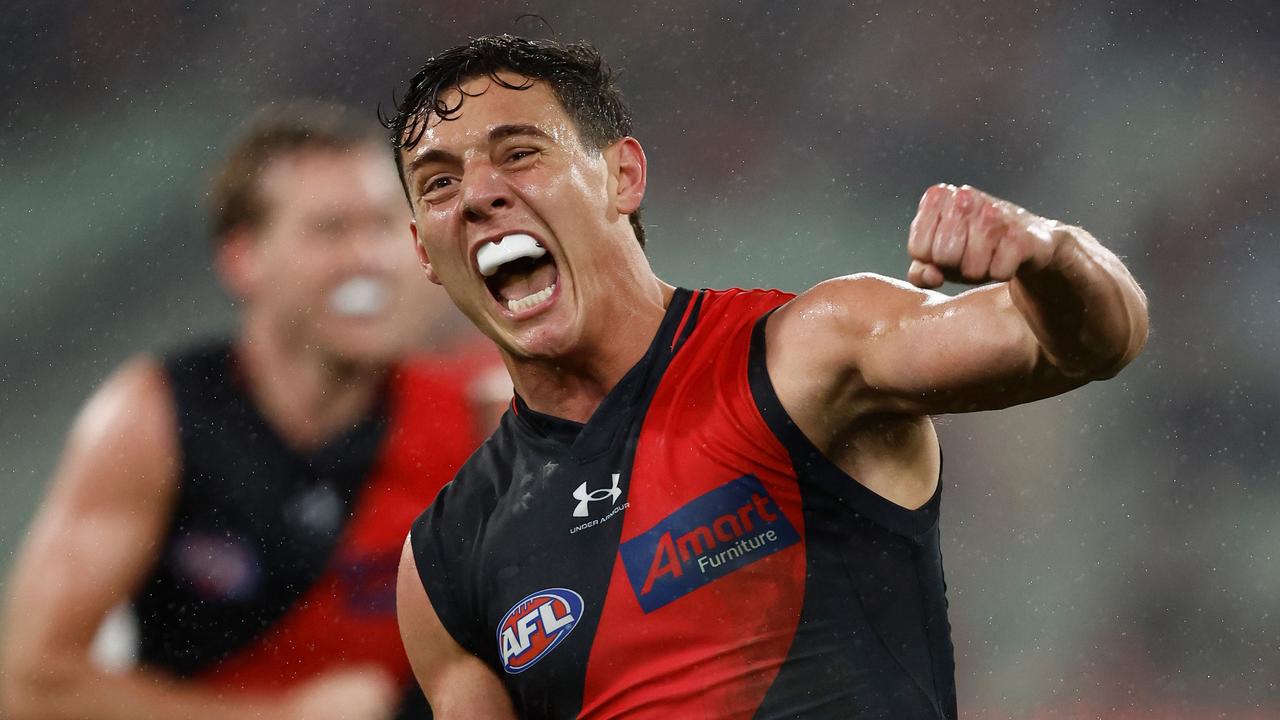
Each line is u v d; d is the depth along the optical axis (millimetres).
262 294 14648
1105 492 32656
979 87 41906
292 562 14305
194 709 14000
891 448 9219
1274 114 41094
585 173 9812
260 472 14281
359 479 14531
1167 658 30078
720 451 9031
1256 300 39344
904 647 9188
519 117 9695
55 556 13898
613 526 9219
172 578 13992
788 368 9000
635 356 9703
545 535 9430
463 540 9961
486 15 40656
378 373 14750
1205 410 35156
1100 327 7500
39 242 38062
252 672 14203
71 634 13719
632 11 41469
